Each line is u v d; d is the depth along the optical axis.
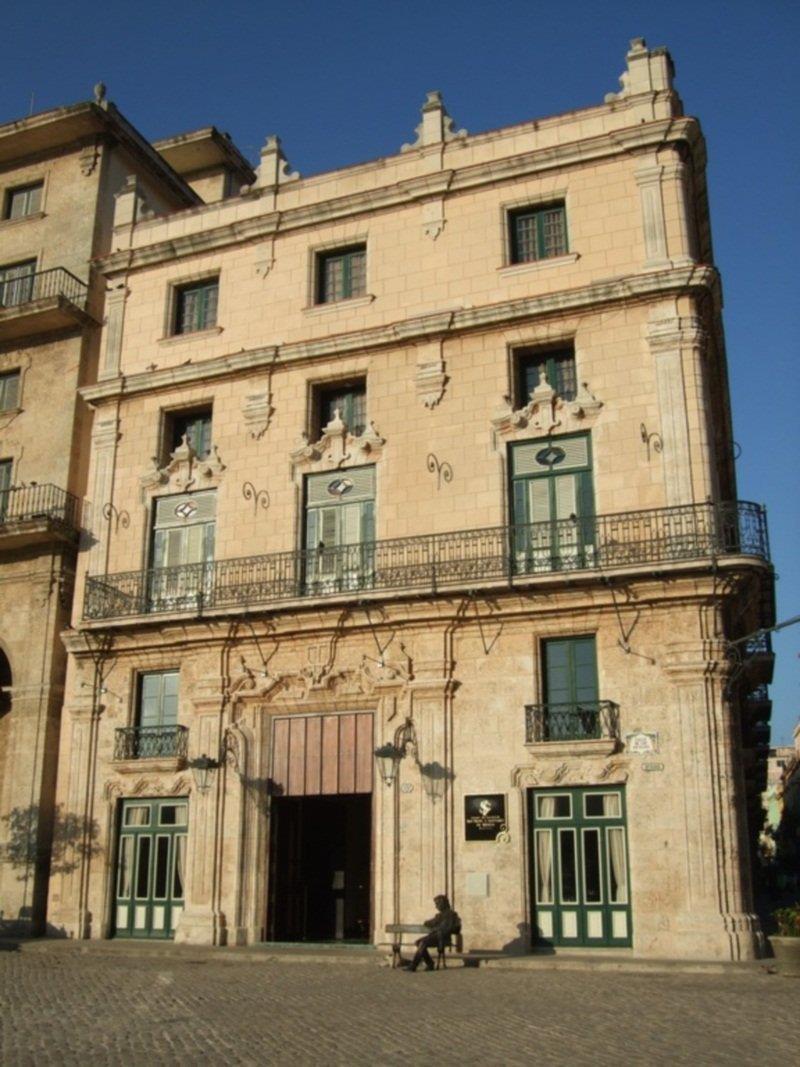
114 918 22.67
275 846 22.20
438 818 20.02
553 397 21.75
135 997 13.50
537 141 23.45
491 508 21.64
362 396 24.25
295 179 25.81
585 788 19.41
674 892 18.08
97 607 24.28
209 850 21.72
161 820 22.81
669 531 19.80
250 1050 9.66
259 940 21.25
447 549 21.53
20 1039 10.27
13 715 25.12
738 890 17.77
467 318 22.62
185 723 22.95
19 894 23.55
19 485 26.91
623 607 19.61
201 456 25.36
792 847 76.56
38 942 21.69
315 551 22.72
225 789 22.11
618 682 19.42
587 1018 11.57
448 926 17.25
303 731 22.23
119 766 23.08
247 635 22.59
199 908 21.45
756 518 19.28
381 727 21.08
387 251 24.33
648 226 21.86
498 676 20.41
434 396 22.75
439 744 20.41
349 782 21.52
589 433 21.38
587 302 21.66
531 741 19.67
